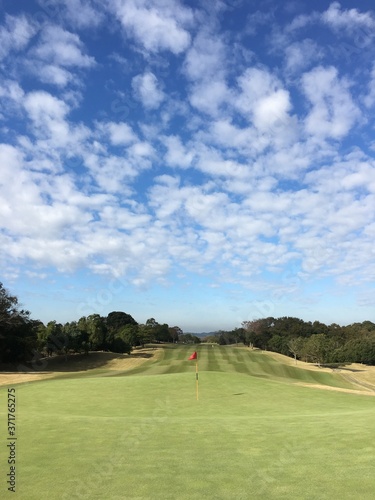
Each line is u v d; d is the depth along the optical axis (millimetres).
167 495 6340
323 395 26406
